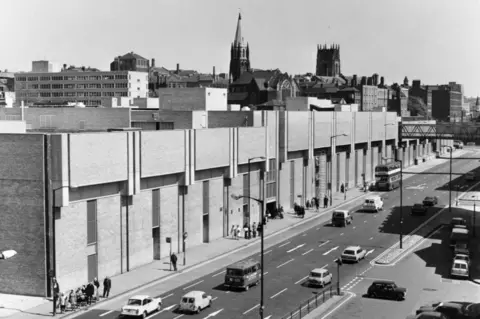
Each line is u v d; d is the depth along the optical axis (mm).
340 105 162250
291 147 115938
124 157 72312
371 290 64375
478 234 97625
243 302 62438
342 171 144125
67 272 65812
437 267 77562
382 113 167500
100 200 70188
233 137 94062
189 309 58625
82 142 65938
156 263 78562
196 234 88062
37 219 64125
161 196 80250
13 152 64500
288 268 76562
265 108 196625
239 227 98625
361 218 112125
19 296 64625
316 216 114125
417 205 115500
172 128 104188
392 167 149625
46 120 102500
